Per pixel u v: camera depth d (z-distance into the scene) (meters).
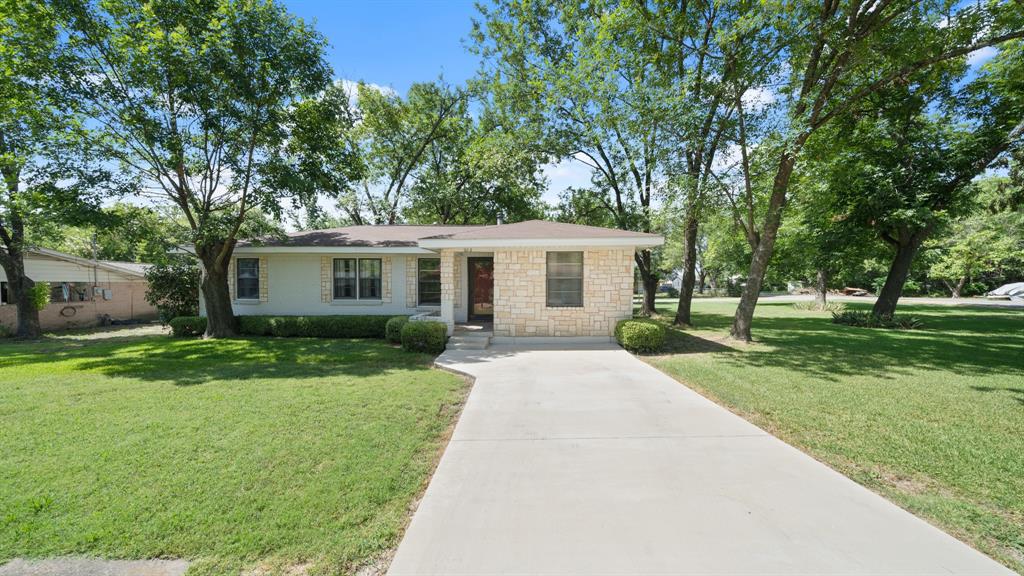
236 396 5.85
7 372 7.53
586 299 10.38
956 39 8.68
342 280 13.20
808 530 2.62
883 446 4.08
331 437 4.31
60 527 2.76
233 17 9.91
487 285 13.16
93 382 6.73
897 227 14.06
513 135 18.22
